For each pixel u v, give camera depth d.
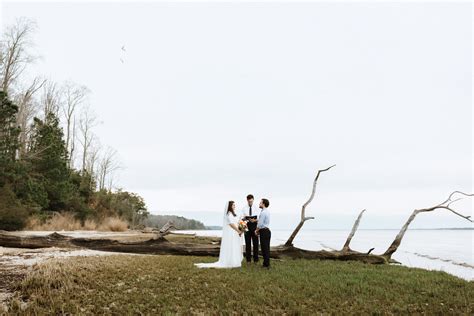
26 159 37.16
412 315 6.70
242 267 11.55
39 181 36.31
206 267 11.37
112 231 35.69
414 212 16.02
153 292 7.76
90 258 12.02
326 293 8.05
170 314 6.30
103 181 68.00
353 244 45.09
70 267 9.44
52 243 16.34
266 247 11.45
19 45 39.06
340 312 6.80
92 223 35.56
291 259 14.88
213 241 22.92
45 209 36.06
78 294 7.33
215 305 6.96
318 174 16.06
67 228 32.09
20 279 8.33
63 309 6.40
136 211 70.69
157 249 15.82
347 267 12.31
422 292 8.46
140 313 6.38
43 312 6.16
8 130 30.22
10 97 40.66
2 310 6.12
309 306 7.16
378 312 6.78
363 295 8.00
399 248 38.00
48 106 52.19
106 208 50.16
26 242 16.03
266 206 11.63
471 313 6.86
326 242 49.75
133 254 15.22
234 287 8.34
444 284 9.35
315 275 10.29
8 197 26.77
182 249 15.72
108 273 9.30
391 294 8.09
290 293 7.99
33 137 40.19
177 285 8.38
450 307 7.27
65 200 38.59
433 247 40.62
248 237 12.86
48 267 9.23
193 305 6.98
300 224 15.39
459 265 19.98
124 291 7.79
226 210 11.98
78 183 48.62
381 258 14.94
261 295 7.66
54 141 41.12
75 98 56.38
